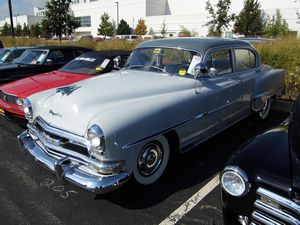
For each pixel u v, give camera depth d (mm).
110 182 2881
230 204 2258
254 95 5246
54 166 3074
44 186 3633
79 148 3064
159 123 3289
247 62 5223
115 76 4293
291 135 2455
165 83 3875
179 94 3746
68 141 3127
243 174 2141
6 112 5430
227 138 5102
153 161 3457
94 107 3172
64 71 6605
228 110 4586
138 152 3123
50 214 3090
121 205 3225
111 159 2887
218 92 4238
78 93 3412
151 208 3178
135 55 4832
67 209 3174
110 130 2840
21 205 3244
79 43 19578
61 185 3648
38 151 3488
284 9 39594
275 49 9102
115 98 3393
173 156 3764
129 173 3066
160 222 2959
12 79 7258
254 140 2547
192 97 3799
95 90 3508
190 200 3314
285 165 2127
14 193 3479
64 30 24047
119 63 5469
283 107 6797
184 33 30781
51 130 3244
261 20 32406
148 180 3461
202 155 4422
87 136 2912
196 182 3676
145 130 3127
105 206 3215
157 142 3434
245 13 31359
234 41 4906
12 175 3906
